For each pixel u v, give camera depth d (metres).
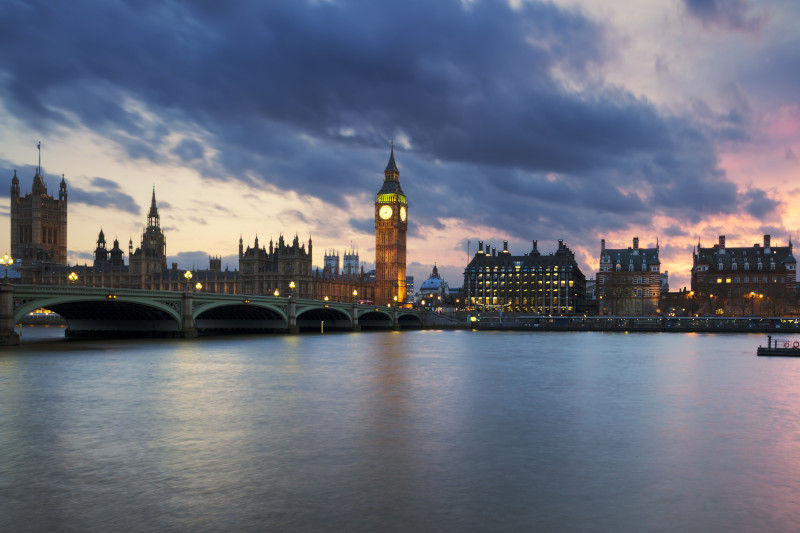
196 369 68.56
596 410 44.22
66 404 45.16
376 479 26.83
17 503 23.50
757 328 191.00
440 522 21.84
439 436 35.38
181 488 25.34
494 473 27.89
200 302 126.00
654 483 26.53
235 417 40.62
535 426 38.31
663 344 128.12
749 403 47.62
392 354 95.00
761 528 21.58
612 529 21.36
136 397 48.50
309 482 26.33
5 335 90.00
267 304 146.62
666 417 41.53
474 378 63.38
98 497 24.19
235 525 21.38
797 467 29.09
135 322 126.19
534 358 89.38
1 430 36.16
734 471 28.39
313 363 78.00
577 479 27.05
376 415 41.72
